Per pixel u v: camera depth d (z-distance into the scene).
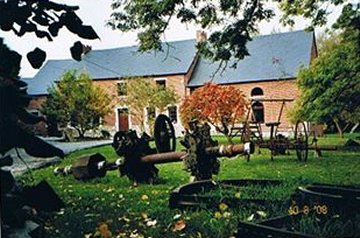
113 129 39.19
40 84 41.66
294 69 37.34
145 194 7.32
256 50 39.91
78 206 5.93
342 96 17.14
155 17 11.04
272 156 14.69
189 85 39.91
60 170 10.72
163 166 13.25
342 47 16.45
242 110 19.36
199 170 8.44
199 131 8.56
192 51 41.22
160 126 10.29
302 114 17.95
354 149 17.52
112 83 41.50
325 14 13.67
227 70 39.19
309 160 14.29
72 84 33.66
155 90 34.00
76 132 34.22
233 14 11.24
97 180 9.95
